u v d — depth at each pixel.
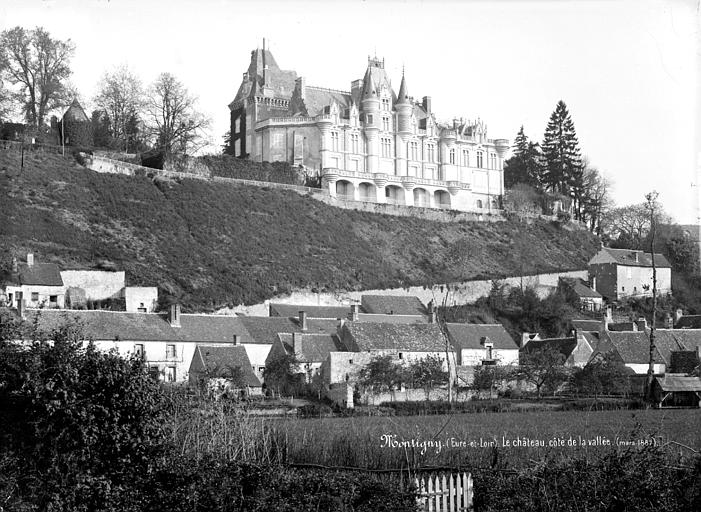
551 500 29.30
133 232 109.50
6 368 29.02
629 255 134.50
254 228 122.00
